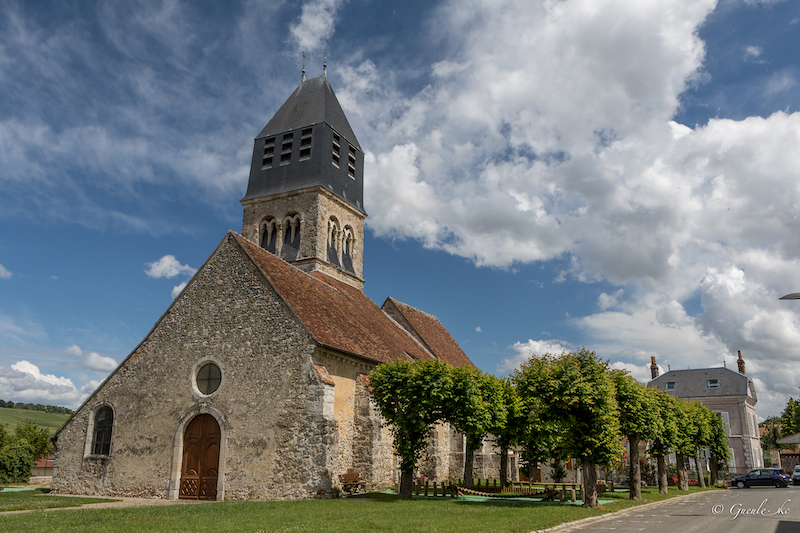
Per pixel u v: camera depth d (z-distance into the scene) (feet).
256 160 133.59
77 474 84.07
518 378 81.41
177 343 83.61
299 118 132.46
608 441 67.92
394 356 98.02
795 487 140.05
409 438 72.08
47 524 46.75
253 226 128.47
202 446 77.82
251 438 74.38
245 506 60.34
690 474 178.40
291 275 93.86
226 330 80.89
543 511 60.03
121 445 82.48
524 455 94.79
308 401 72.49
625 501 78.79
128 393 84.53
